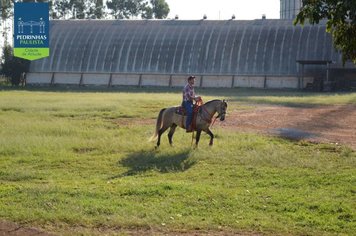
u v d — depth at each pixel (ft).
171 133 67.51
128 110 116.06
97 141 69.31
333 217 35.70
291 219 35.40
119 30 253.03
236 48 230.89
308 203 38.68
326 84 205.98
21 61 244.01
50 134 76.02
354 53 27.17
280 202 39.17
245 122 95.50
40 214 35.96
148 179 47.96
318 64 216.54
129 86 234.79
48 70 244.01
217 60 229.45
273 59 224.53
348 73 213.87
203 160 57.47
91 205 37.99
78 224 34.45
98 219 35.04
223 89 218.18
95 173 51.44
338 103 137.90
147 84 233.55
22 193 41.55
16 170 51.47
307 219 35.19
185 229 33.50
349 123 94.38
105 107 119.75
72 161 57.21
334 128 87.40
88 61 242.17
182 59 232.94
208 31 241.96
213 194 41.24
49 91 204.03
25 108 114.83
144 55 238.07
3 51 255.70
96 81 238.48
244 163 55.42
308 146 68.33
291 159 57.11
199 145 67.21
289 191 42.98
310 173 50.06
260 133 80.18
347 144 69.67
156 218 35.24
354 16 24.14
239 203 38.99
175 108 66.33
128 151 63.98
